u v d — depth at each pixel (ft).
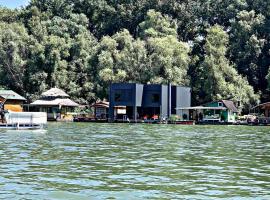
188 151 176.65
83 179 106.93
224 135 286.46
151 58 601.62
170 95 554.46
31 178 107.04
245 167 130.82
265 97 623.36
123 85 546.67
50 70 635.66
